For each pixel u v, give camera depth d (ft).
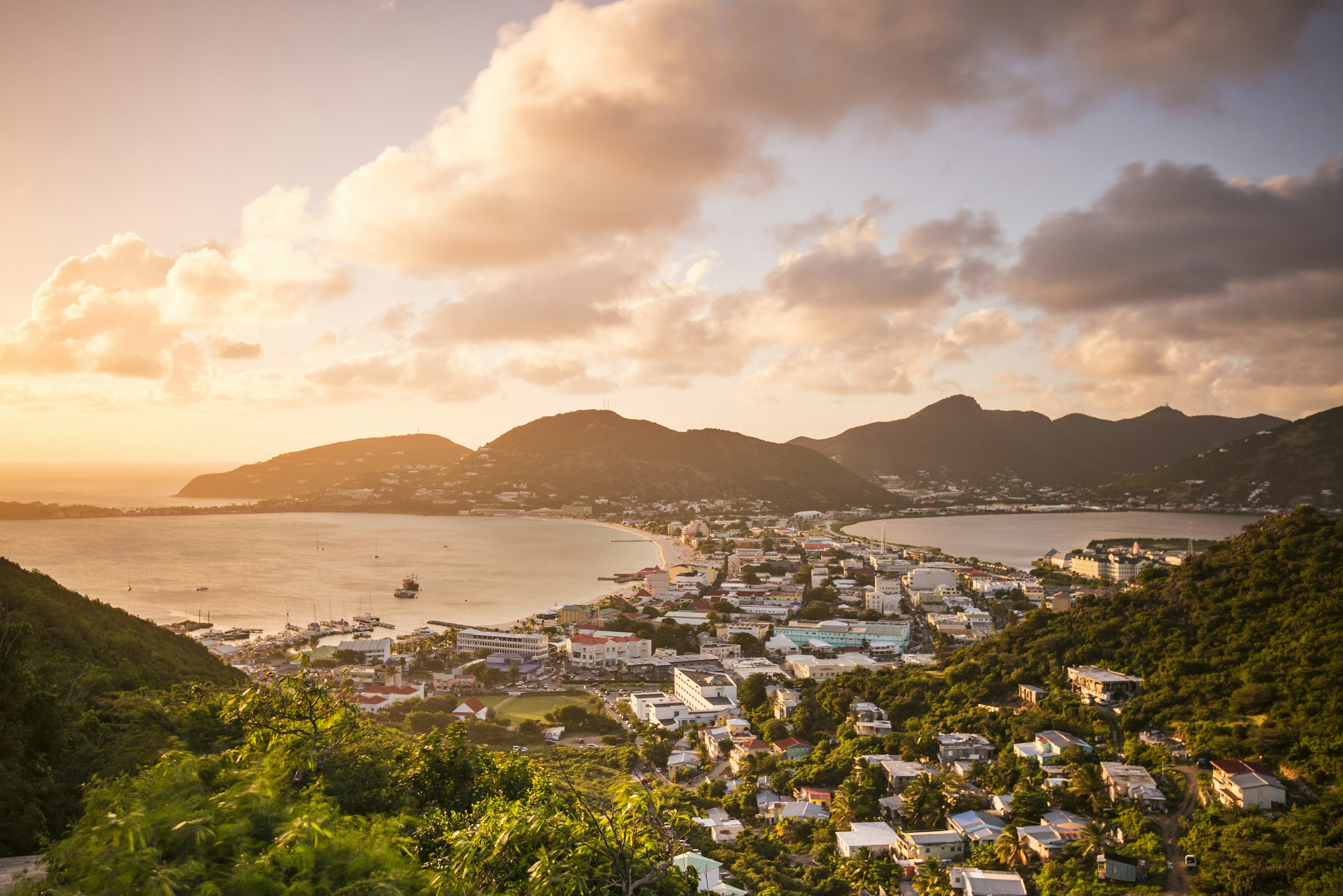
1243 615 385.09
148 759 172.55
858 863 282.97
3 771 159.74
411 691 542.16
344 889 69.15
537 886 76.84
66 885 67.62
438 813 124.06
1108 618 437.58
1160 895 233.35
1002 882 253.03
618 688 612.29
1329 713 288.30
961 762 355.77
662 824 86.28
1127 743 329.93
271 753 114.62
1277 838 241.76
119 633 367.45
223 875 68.69
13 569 391.45
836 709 453.58
